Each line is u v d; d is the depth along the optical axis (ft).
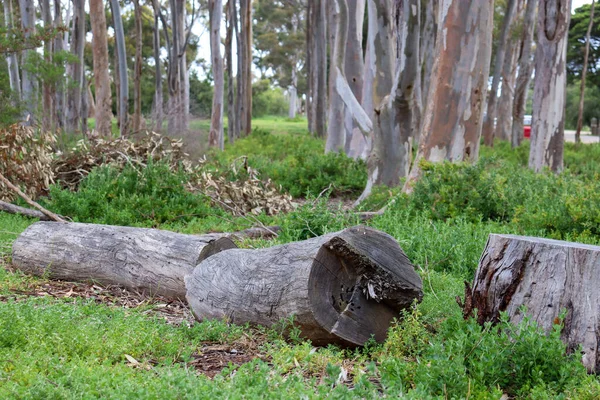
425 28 99.76
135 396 11.01
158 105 73.67
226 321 17.52
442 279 20.68
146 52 159.63
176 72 102.58
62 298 20.39
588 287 14.61
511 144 94.17
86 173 38.91
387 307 16.67
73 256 22.81
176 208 35.42
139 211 34.53
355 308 16.22
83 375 12.00
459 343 13.50
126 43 150.41
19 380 11.84
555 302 14.82
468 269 22.52
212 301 17.99
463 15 38.42
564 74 55.01
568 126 208.54
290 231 26.09
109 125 76.28
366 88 60.64
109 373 12.45
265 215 36.42
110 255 22.17
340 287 16.28
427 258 23.30
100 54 74.84
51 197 34.78
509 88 124.98
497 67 98.78
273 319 16.62
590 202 28.07
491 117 99.50
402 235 24.85
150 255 21.30
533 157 56.08
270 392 11.43
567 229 27.40
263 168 55.67
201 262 19.36
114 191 35.70
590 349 14.47
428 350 14.03
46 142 38.91
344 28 47.57
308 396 11.39
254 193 39.01
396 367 13.33
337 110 71.72
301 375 13.55
